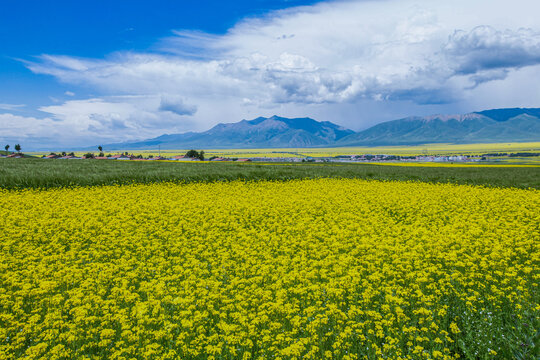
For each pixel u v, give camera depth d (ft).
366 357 20.45
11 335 23.04
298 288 28.37
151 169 140.05
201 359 20.84
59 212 59.31
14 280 29.12
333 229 47.62
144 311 23.93
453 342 22.48
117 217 56.95
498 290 27.09
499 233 45.19
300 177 134.82
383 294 29.09
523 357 20.11
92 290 28.86
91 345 21.17
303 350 21.17
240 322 23.32
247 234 47.11
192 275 30.86
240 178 124.77
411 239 42.57
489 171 174.40
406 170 180.96
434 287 28.19
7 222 50.16
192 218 56.03
